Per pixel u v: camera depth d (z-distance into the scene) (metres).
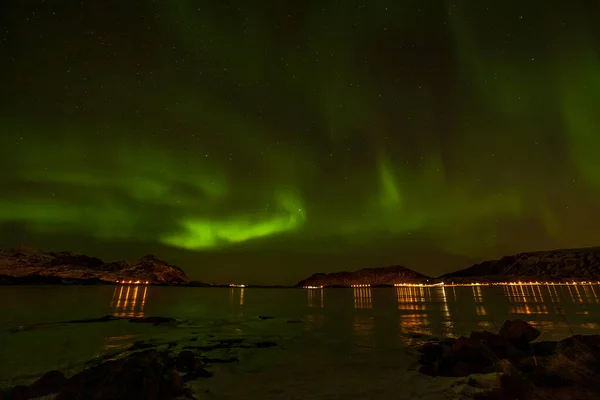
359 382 8.18
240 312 30.03
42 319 23.31
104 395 6.37
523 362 8.23
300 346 13.62
